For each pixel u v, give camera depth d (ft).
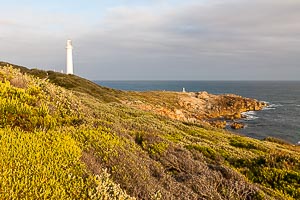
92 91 189.16
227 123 268.41
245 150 70.59
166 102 288.71
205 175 29.12
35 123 24.47
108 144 23.84
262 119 296.92
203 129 108.88
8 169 16.07
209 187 26.71
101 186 16.75
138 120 69.41
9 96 28.12
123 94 232.73
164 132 60.54
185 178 27.37
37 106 28.45
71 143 21.34
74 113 32.24
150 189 20.29
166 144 33.45
